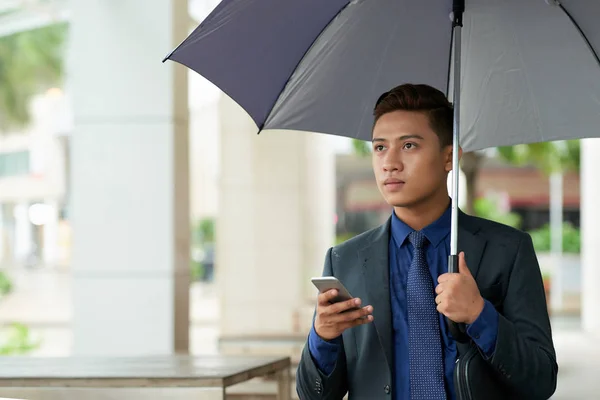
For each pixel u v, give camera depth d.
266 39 3.14
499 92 3.39
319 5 3.12
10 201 42.62
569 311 29.19
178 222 7.74
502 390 2.80
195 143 44.69
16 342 16.47
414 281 2.94
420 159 2.92
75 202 7.70
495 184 47.34
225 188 18.05
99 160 7.68
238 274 18.00
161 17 7.66
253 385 6.88
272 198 17.98
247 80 3.22
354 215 45.16
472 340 2.79
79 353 7.65
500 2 3.20
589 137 3.39
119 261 7.64
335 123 3.43
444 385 2.86
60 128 40.62
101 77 7.70
